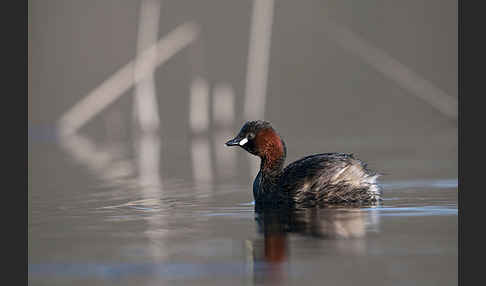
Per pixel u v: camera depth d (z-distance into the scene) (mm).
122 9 56781
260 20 41531
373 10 55094
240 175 20500
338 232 11258
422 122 43875
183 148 31562
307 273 9047
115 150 30547
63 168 23219
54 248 10562
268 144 14547
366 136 34219
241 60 52500
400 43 55219
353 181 14164
